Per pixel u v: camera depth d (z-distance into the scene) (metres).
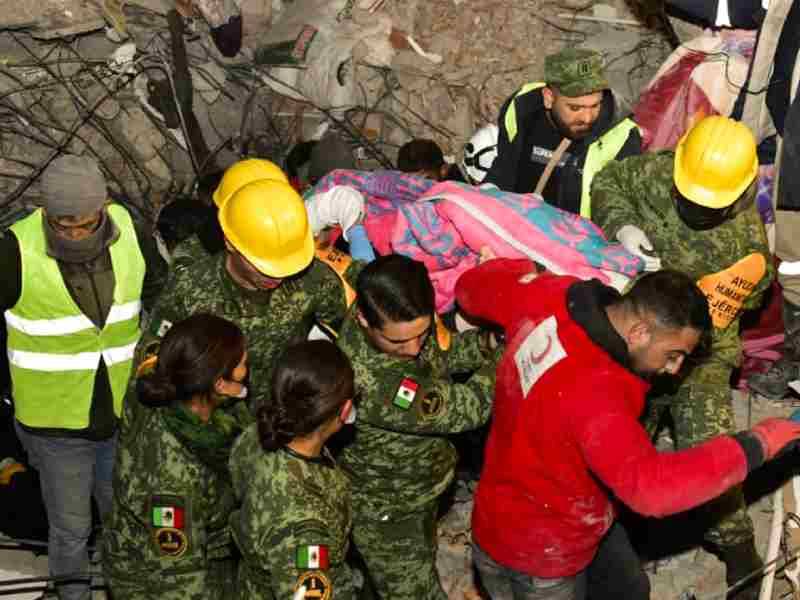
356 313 3.11
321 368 2.58
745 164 3.40
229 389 2.83
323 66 6.82
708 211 3.46
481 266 3.15
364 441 3.18
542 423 2.64
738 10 4.89
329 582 2.60
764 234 3.66
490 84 6.80
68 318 3.45
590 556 2.94
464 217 3.65
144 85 6.58
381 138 6.91
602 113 4.04
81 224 3.29
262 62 6.97
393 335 2.91
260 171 3.49
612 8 6.81
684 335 2.50
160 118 6.60
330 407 2.59
